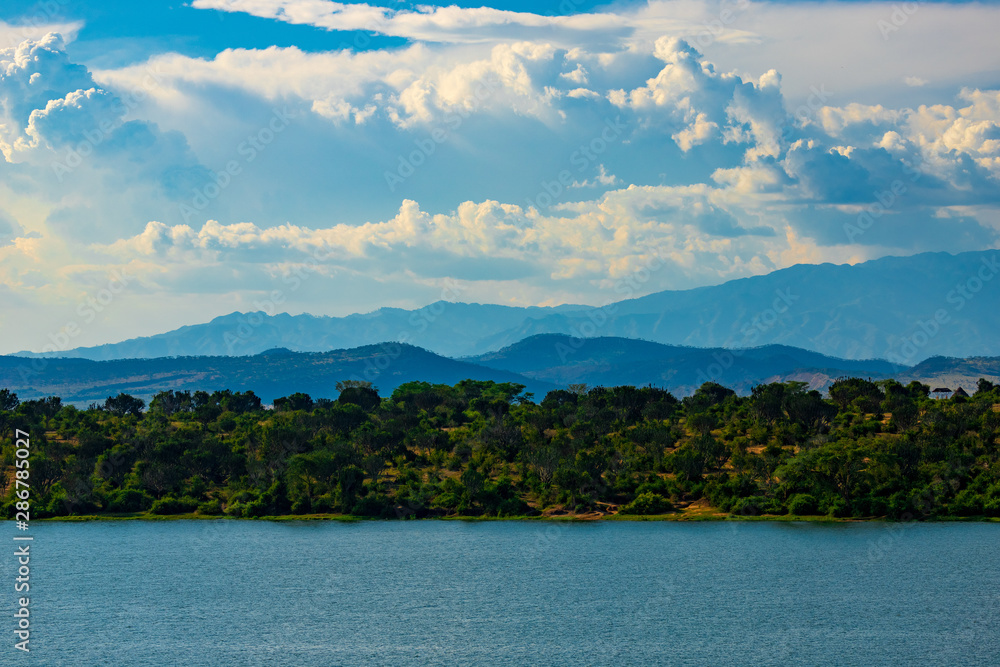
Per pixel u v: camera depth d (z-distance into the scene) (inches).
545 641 4490.7
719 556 6225.4
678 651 4333.2
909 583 5482.3
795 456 7701.8
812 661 4178.2
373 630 4667.8
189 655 4296.3
